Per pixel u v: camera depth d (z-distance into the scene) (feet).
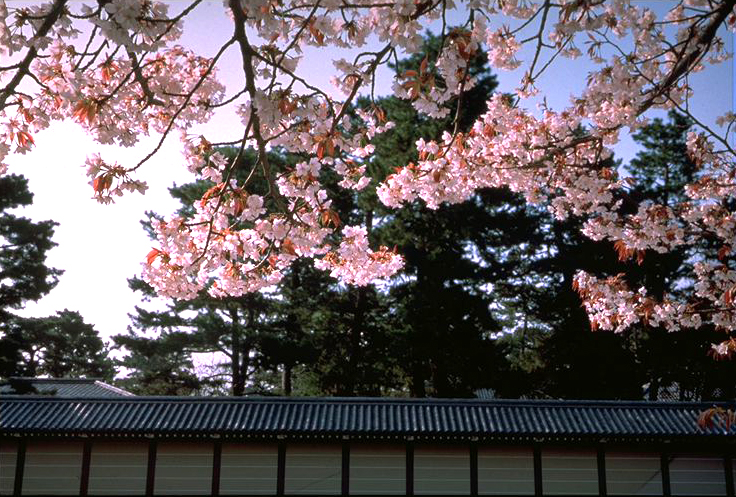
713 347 29.30
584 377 103.91
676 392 115.24
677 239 27.14
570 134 26.08
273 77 16.56
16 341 98.37
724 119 24.86
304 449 62.95
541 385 108.88
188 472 62.23
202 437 61.77
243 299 105.70
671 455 63.16
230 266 22.08
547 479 62.75
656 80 22.65
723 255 27.48
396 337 99.09
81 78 16.92
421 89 17.30
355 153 21.45
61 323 155.12
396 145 99.50
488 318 100.32
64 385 96.37
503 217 105.19
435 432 60.54
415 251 100.73
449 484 62.49
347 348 105.81
